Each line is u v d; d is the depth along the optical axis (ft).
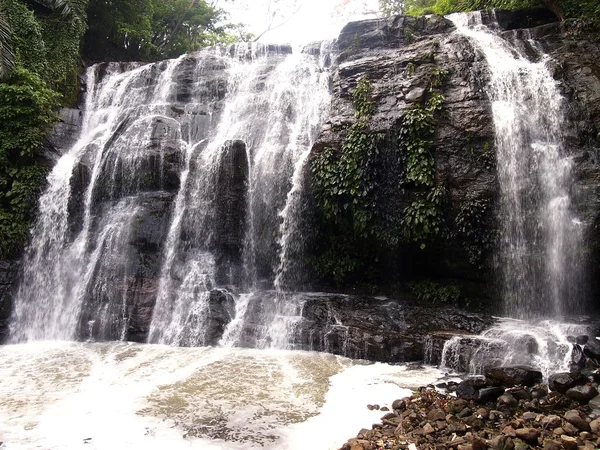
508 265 32.45
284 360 28.60
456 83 36.70
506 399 20.07
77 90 57.62
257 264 40.68
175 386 24.26
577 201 31.09
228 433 18.90
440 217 33.63
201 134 49.26
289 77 52.70
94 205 42.32
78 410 21.29
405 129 35.76
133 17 72.28
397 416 19.98
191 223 40.16
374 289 38.04
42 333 36.52
